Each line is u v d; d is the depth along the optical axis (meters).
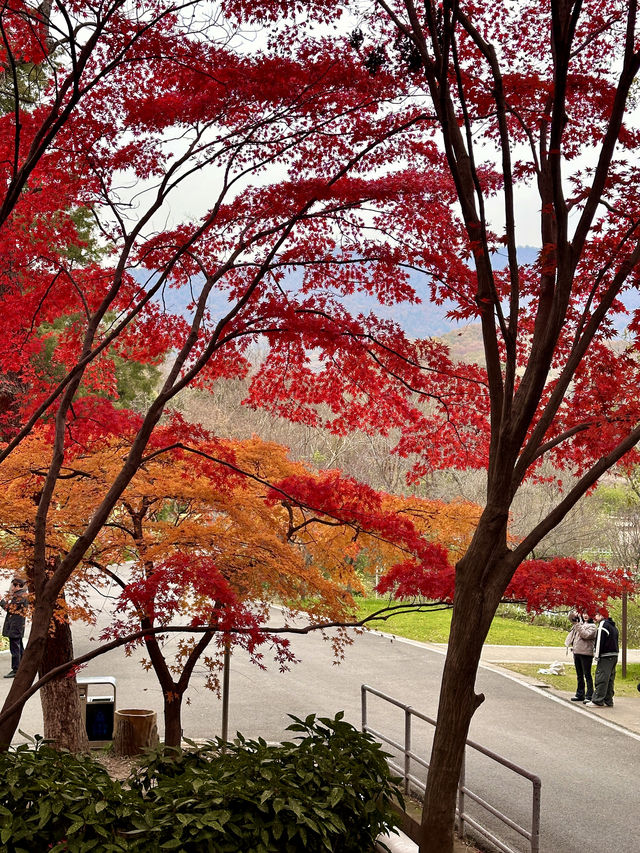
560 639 22.92
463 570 5.79
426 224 6.49
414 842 7.19
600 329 6.84
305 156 6.56
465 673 5.70
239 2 5.67
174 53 5.93
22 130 6.23
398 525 7.00
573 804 9.27
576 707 14.28
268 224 7.22
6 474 8.02
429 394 7.48
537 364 5.60
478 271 5.92
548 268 6.07
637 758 11.20
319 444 28.14
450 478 25.77
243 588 7.73
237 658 18.28
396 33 6.33
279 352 7.84
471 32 5.65
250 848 4.82
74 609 8.74
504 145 5.82
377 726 12.60
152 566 7.93
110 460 8.42
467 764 10.87
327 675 16.56
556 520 5.79
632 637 23.50
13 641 15.16
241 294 7.55
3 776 5.30
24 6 5.48
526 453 5.77
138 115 6.04
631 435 5.75
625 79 5.29
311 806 5.07
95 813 4.95
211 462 7.32
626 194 6.05
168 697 9.43
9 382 10.42
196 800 5.04
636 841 8.13
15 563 8.16
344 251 6.54
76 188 6.66
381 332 7.27
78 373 6.18
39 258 7.14
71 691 10.58
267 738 11.69
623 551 21.09
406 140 6.52
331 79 5.95
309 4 5.70
